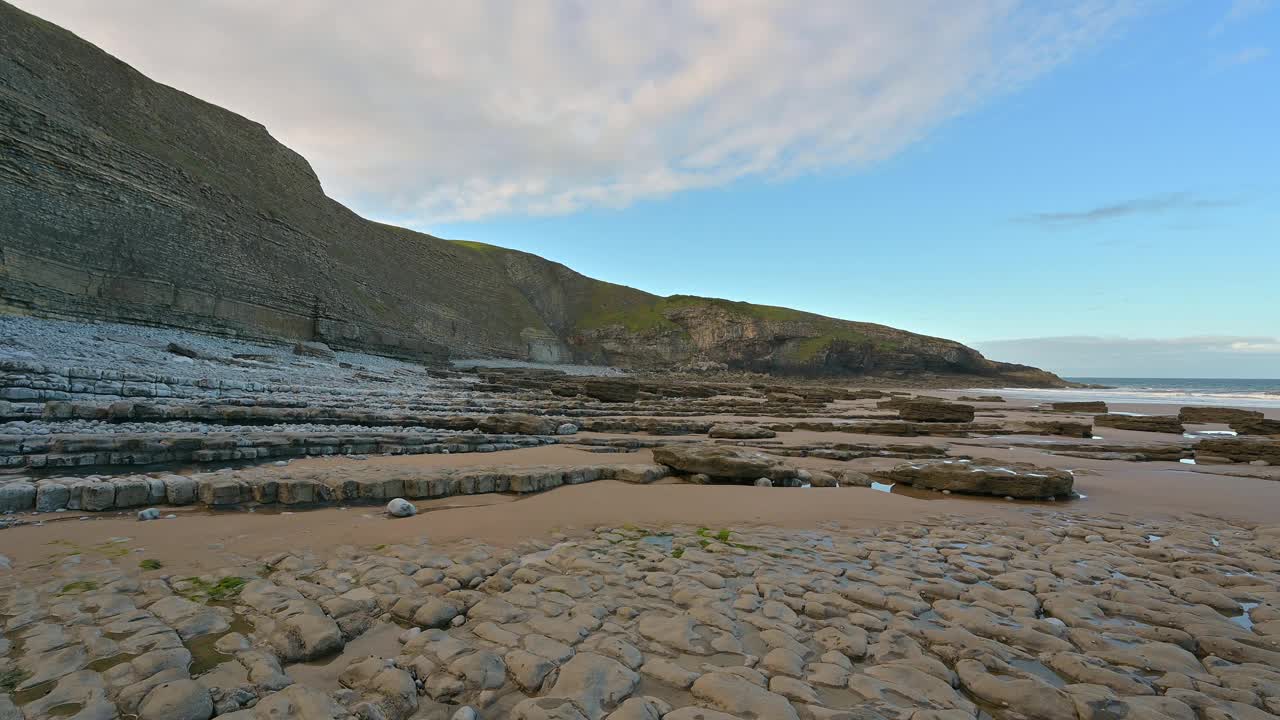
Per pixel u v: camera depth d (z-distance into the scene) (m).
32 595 4.95
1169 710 3.82
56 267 29.14
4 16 32.91
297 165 59.44
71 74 36.03
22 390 14.14
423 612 4.91
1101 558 7.18
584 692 3.82
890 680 4.09
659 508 9.29
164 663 3.88
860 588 5.83
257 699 3.64
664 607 5.29
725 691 3.85
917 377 115.31
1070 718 3.76
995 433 25.05
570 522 8.27
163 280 34.66
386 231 74.50
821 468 13.67
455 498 9.62
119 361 20.77
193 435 12.01
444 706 3.70
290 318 44.88
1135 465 16.69
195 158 44.47
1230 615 5.56
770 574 6.20
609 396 32.66
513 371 61.16
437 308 75.06
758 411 31.73
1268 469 15.84
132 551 6.22
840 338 117.75
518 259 123.69
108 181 32.94
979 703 3.99
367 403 21.34
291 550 6.45
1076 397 76.00
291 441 12.58
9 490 7.53
